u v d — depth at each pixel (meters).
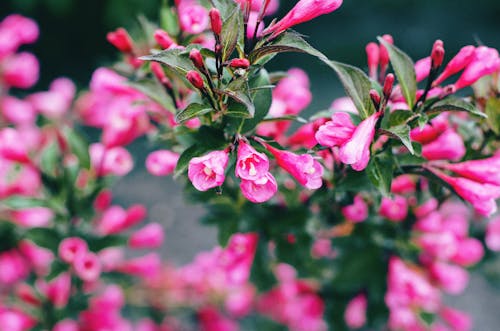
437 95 0.44
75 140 0.57
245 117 0.41
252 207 0.55
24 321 0.62
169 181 1.42
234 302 0.78
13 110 0.70
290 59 1.90
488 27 2.15
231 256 0.55
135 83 0.48
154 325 0.80
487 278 0.75
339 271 0.59
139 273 0.65
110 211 0.63
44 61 1.84
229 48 0.40
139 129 0.56
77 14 1.79
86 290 0.66
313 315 0.66
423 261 0.62
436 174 0.45
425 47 2.05
